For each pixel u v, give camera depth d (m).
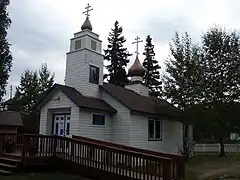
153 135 20.41
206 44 22.66
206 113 21.84
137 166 10.93
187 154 22.45
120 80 41.09
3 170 12.52
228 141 33.47
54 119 18.36
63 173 12.93
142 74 25.75
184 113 21.88
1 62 26.88
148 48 46.41
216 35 22.48
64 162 13.34
